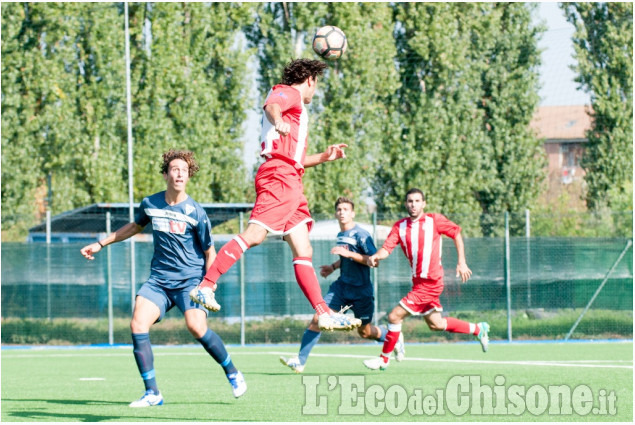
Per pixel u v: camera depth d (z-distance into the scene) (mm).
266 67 51594
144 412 15953
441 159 51594
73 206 49406
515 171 53062
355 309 24172
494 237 39719
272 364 28281
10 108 48594
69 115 49281
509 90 53750
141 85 49531
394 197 51062
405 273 39344
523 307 39781
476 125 52469
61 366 28641
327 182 49312
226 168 50812
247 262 39531
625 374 22859
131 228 16469
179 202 16125
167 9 49188
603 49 55531
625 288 40156
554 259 39938
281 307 39500
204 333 16219
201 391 19781
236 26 51000
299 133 13938
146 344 16469
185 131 49312
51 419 15133
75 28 49500
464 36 53406
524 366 25906
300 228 14055
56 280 39688
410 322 40031
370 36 50562
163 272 16297
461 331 24469
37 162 49125
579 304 40000
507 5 54562
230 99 50781
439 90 52125
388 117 51312
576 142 80375
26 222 47281
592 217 43562
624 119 55469
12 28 48562
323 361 29141
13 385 21984
